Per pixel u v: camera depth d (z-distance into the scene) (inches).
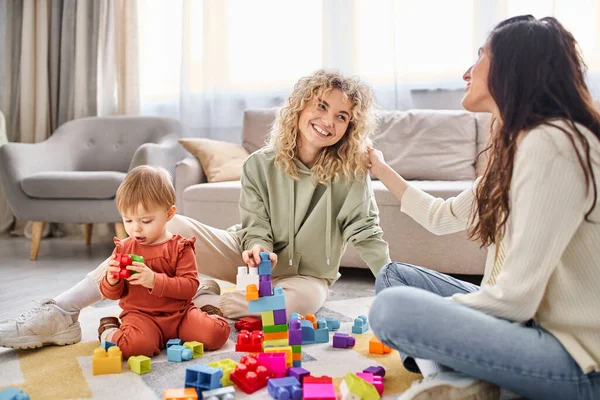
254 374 43.4
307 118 62.7
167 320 53.8
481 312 36.4
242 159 113.0
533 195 33.7
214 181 107.7
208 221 99.1
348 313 69.7
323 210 65.6
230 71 138.1
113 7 143.8
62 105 149.0
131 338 51.2
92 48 146.4
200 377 43.0
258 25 135.3
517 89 36.4
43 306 55.3
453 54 121.9
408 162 107.8
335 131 62.4
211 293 66.4
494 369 35.1
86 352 53.9
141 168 55.8
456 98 123.8
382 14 124.6
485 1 117.7
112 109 146.0
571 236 33.3
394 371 48.3
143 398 42.6
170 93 144.6
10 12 151.0
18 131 152.6
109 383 45.6
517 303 34.6
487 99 40.4
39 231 115.2
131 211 54.0
